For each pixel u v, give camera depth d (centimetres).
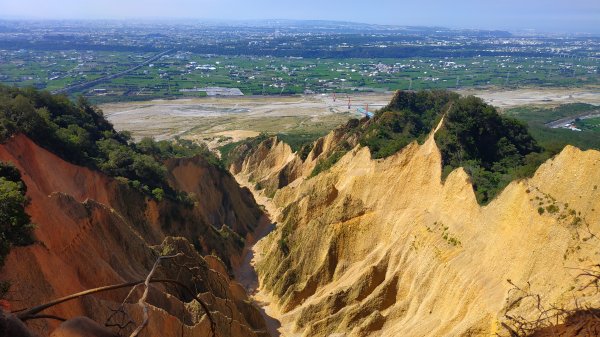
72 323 554
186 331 3155
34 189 3459
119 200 5159
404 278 4462
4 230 2572
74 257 3281
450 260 4041
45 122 5128
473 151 5128
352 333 4188
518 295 3159
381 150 6069
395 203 5222
